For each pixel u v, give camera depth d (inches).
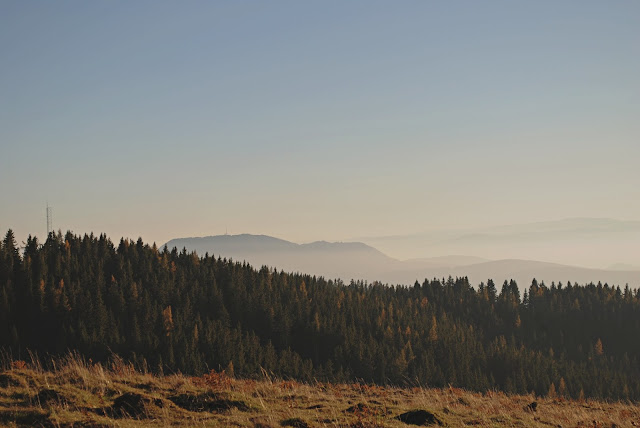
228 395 698.8
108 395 660.7
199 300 6545.3
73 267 6323.8
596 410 974.4
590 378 6077.8
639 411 983.0
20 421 535.5
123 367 814.5
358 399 828.0
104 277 6402.6
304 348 6200.8
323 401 778.2
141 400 623.2
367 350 5821.9
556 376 6033.5
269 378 941.2
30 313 5191.9
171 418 595.5
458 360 6279.5
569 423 782.5
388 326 6702.8
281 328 6269.7
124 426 547.5
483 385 5634.8
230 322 6378.0
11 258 5871.1
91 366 785.6
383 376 5511.8
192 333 5310.0
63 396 617.6
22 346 4845.0
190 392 705.0
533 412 864.9
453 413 773.9
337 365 5748.0
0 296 5103.3
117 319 5447.8
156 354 4805.6
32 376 690.2
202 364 4859.7
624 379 6117.1
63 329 4945.9
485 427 692.7
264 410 676.1
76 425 537.0
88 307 5324.8
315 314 6589.6
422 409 713.6
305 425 605.3
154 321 5482.3
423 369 5723.4
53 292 5310.0
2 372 690.8
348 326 6673.2
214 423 585.6
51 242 6998.0
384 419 672.4
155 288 6451.8
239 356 4985.2
